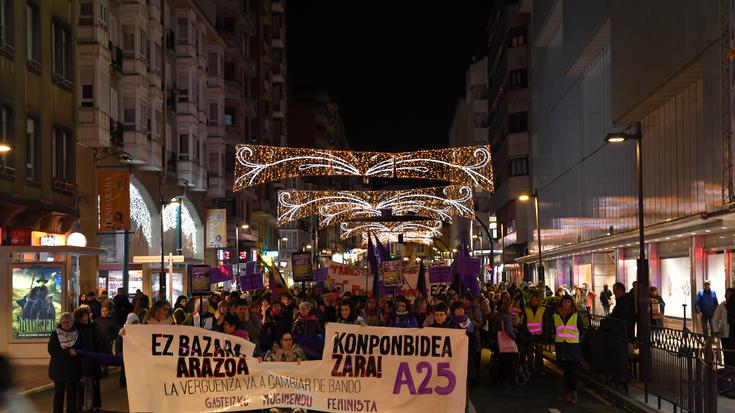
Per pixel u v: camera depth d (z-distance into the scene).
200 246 59.50
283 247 111.94
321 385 12.40
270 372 12.34
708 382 13.34
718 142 27.83
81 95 38.38
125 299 27.19
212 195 61.81
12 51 31.72
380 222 78.38
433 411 12.41
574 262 55.66
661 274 39.12
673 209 35.59
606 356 19.72
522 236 78.94
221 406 12.26
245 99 75.50
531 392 18.97
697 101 32.41
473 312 21.52
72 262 26.19
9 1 31.58
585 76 52.41
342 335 12.43
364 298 25.83
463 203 61.16
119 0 43.12
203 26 58.81
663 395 15.87
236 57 70.19
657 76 34.31
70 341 15.26
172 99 52.50
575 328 17.31
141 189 46.75
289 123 140.62
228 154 69.19
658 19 34.09
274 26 98.62
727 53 26.20
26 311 24.83
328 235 151.88
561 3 56.09
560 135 61.06
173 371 12.20
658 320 25.77
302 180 133.50
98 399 16.27
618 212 44.50
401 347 12.43
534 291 23.30
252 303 20.80
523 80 79.25
